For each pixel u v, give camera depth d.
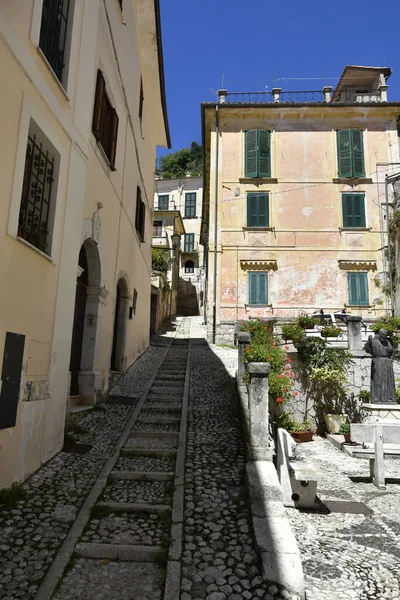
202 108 20.31
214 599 2.93
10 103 4.28
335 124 20.16
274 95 20.66
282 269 19.16
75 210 6.18
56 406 5.56
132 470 5.29
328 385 9.08
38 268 4.97
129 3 10.69
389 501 5.02
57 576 3.13
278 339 9.74
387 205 17.44
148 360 13.88
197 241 40.84
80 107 6.38
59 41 5.78
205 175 23.56
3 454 4.21
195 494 4.59
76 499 4.39
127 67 10.59
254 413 5.29
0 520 3.87
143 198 14.51
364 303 18.66
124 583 3.15
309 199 19.62
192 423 7.32
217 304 19.05
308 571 3.38
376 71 22.38
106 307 8.77
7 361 4.25
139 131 12.95
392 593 3.11
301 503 4.78
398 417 7.90
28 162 5.04
